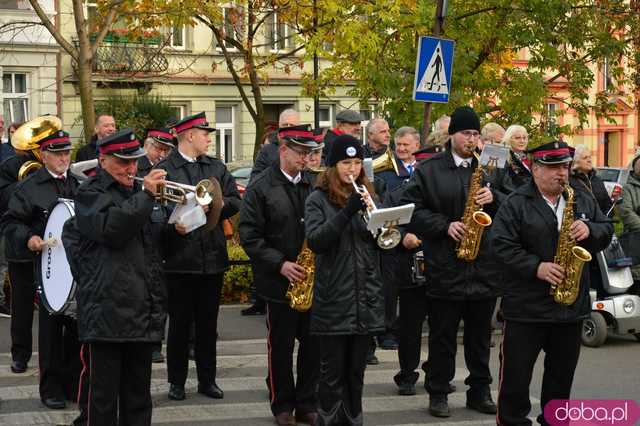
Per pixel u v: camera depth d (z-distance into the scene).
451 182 9.66
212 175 10.38
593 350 12.91
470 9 20.09
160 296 8.02
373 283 8.30
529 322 8.10
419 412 9.91
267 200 9.20
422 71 13.64
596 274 13.16
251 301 15.50
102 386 7.89
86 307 7.83
